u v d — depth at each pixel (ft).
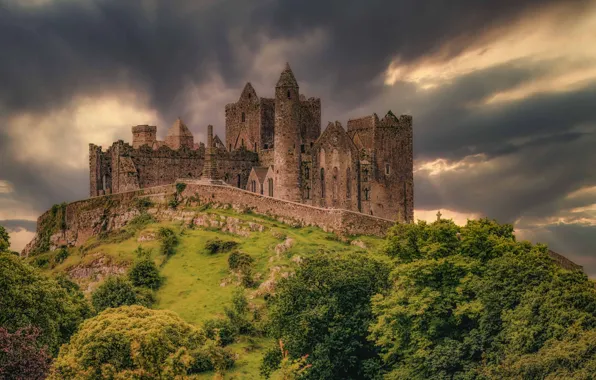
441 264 287.07
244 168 593.01
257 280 427.33
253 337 374.43
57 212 572.51
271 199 509.35
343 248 451.53
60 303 328.08
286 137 537.65
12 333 277.64
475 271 289.74
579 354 223.92
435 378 257.34
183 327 317.01
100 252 488.44
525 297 257.75
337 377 298.15
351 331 301.84
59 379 268.62
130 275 438.81
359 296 315.58
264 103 608.19
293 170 536.83
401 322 282.15
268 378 327.67
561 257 464.24
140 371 274.16
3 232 361.10
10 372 260.62
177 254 473.67
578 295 248.52
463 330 275.80
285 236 471.21
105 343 281.13
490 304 264.11
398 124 605.73
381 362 296.92
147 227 518.37
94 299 400.88
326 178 564.71
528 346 242.17
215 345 338.34
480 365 252.62
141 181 569.23
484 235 305.94
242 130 627.05
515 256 283.79
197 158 589.32
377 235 485.15
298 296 319.88
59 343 316.60
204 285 433.89
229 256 454.40
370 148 595.06
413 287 289.33
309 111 599.57
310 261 339.57
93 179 577.43
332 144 568.41
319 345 295.28
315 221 487.20
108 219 541.75
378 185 593.01
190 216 516.73
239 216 507.30
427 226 320.29
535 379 228.63
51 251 556.10
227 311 381.60
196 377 289.94
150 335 284.41
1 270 307.78
